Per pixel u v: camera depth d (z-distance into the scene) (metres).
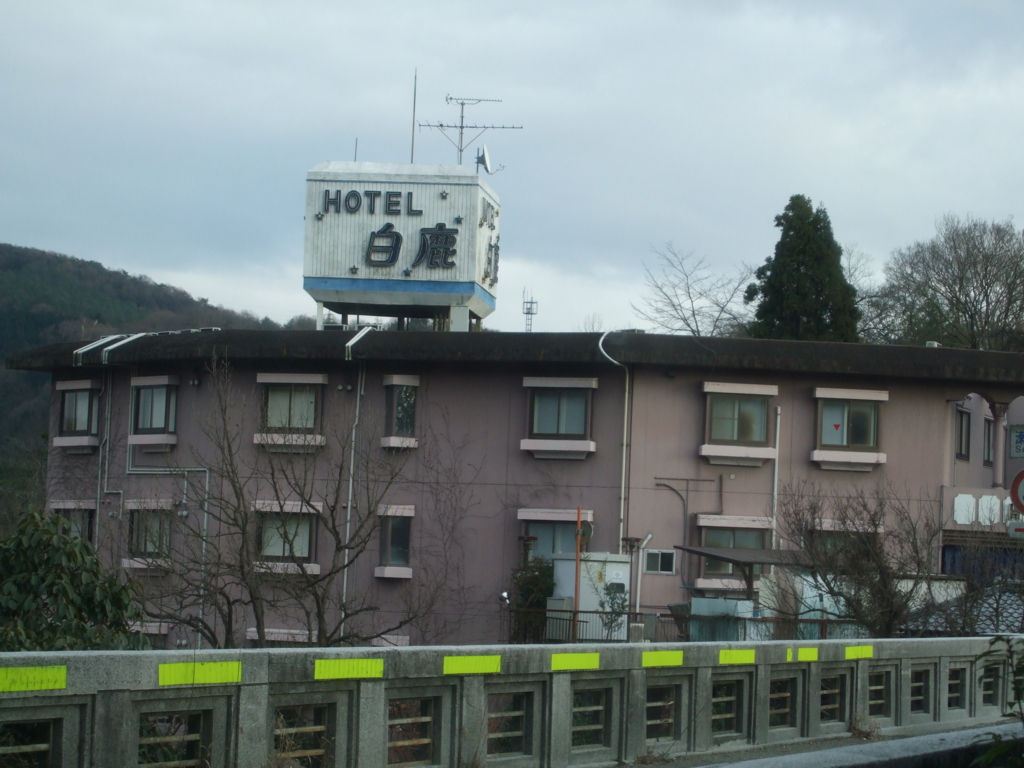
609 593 24.62
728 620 20.48
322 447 26.72
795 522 22.91
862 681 13.13
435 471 27.16
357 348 27.11
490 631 26.30
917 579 20.11
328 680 8.37
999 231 51.16
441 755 9.10
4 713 6.82
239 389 28.28
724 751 11.23
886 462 27.02
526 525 26.66
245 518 19.66
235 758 7.84
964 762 7.83
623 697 10.52
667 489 26.67
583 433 26.80
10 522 22.48
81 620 11.21
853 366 26.53
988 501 26.94
